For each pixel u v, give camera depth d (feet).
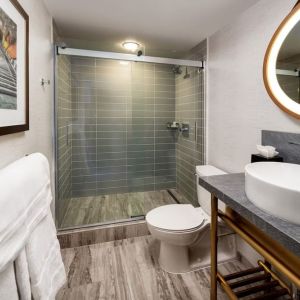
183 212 5.63
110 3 5.16
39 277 2.54
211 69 6.97
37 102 4.66
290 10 4.05
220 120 6.51
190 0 4.99
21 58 3.45
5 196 2.02
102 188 9.71
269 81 4.46
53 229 3.23
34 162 2.98
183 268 5.24
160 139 10.03
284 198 2.29
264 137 4.70
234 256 5.77
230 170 6.07
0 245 1.88
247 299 4.45
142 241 6.57
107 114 9.40
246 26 5.27
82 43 7.42
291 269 2.45
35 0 4.45
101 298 4.47
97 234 6.46
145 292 4.64
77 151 9.20
